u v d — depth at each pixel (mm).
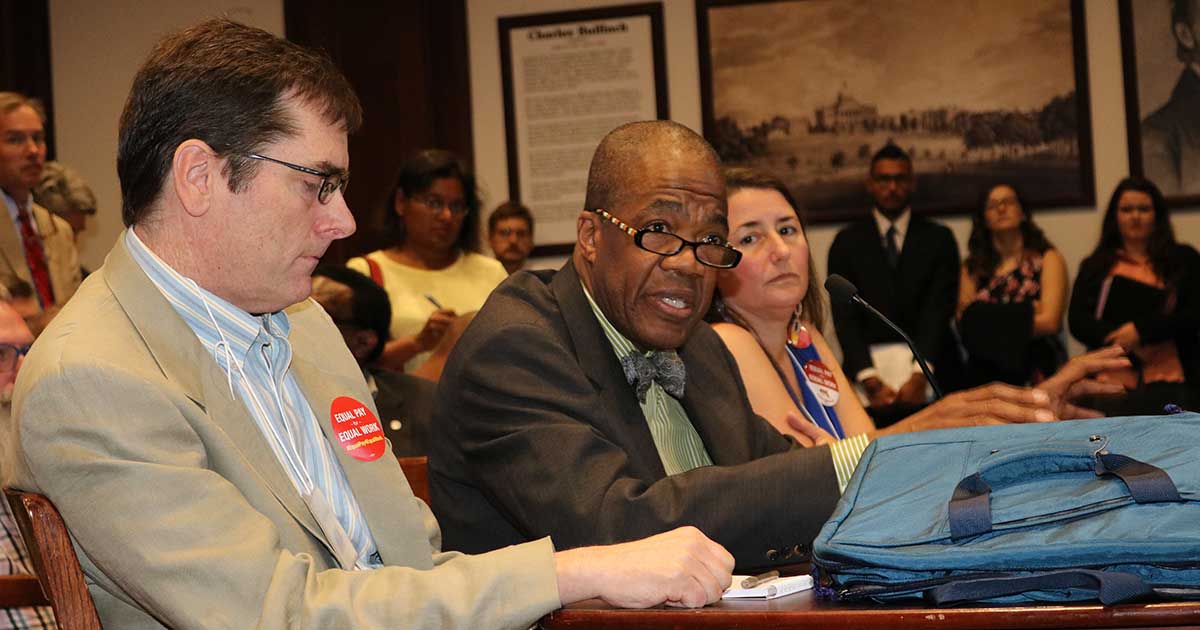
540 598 1399
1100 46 6480
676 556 1438
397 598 1383
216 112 1464
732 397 2189
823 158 6641
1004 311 5703
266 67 1483
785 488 1725
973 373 5789
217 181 1471
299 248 1513
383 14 6793
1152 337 5492
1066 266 6090
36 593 1529
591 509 1729
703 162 1989
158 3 6719
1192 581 1235
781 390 2480
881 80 6602
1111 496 1312
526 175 6762
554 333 1972
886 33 6586
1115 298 5652
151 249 1507
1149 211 5668
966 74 6555
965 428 1524
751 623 1312
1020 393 1830
